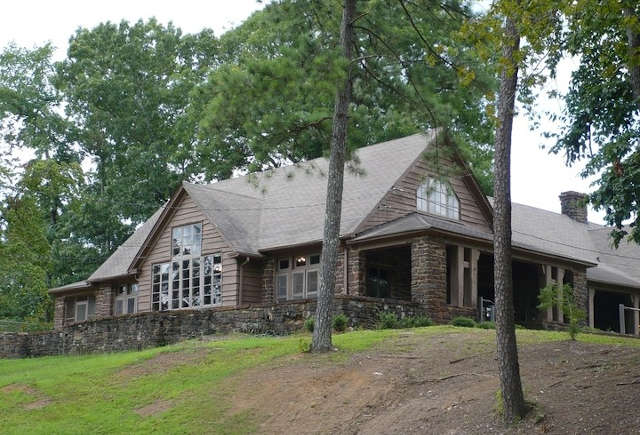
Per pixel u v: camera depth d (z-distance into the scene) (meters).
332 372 16.97
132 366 20.28
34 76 54.44
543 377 14.48
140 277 33.97
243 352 19.91
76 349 29.97
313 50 19.48
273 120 19.27
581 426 11.91
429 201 30.39
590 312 34.12
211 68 50.75
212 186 39.38
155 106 50.78
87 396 18.28
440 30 19.67
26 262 27.89
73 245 49.66
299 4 20.22
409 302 25.48
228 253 30.48
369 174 31.05
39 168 28.19
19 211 27.98
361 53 21.38
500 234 12.61
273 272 30.59
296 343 20.12
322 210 31.05
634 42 14.83
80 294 40.00
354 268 27.56
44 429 16.28
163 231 33.44
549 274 30.73
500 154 12.75
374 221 28.33
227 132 20.61
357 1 20.31
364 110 20.59
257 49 40.38
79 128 51.75
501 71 13.16
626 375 13.66
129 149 48.84
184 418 15.88
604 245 40.47
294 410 15.49
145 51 51.22
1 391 19.48
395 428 13.66
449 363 16.53
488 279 33.28
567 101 20.48
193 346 21.55
